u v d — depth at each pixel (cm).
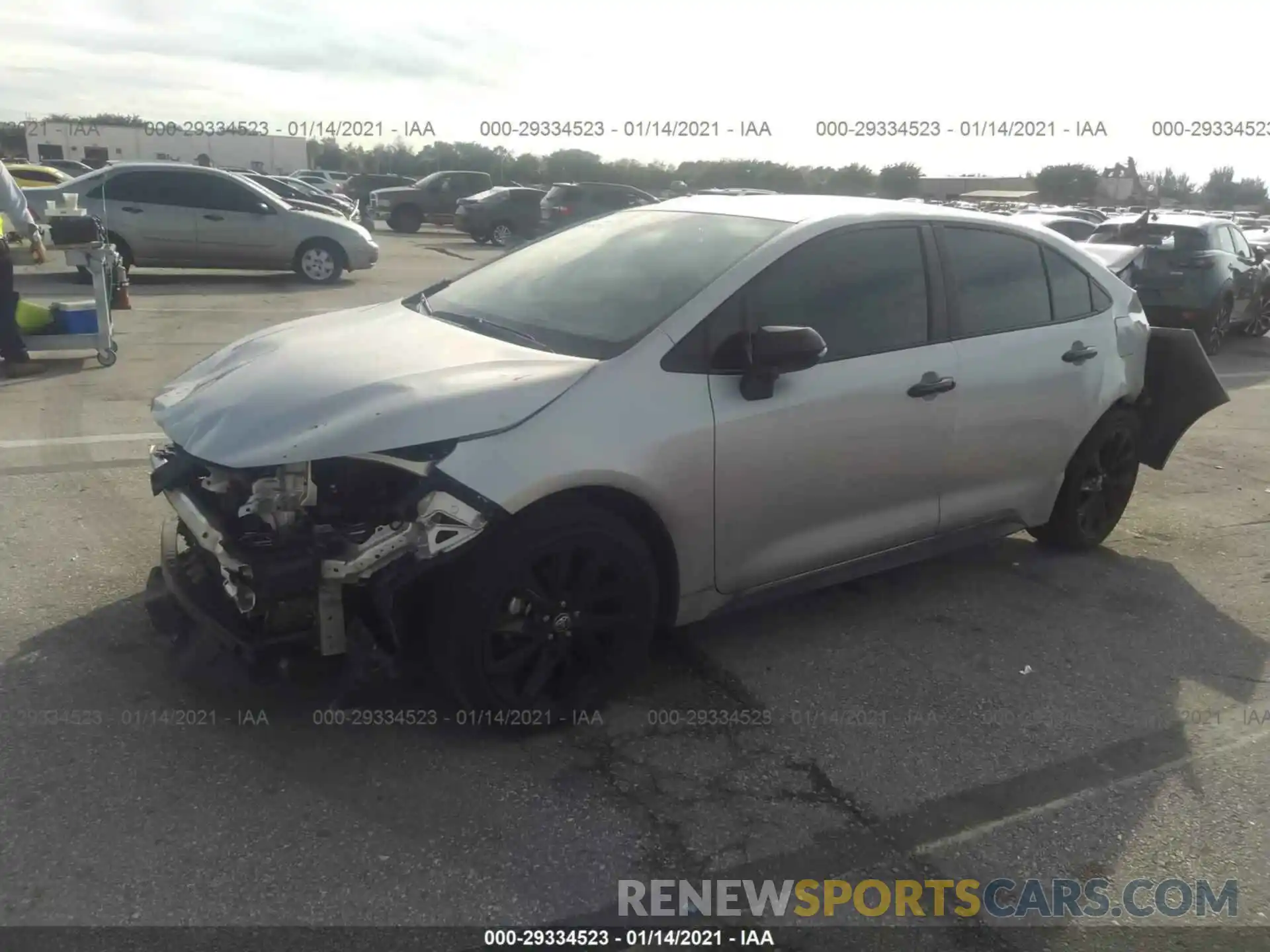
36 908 244
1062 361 456
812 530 378
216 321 1108
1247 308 1331
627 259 390
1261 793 320
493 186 3080
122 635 371
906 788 312
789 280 366
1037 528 518
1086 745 342
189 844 268
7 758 297
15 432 625
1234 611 460
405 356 336
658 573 346
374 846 271
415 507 287
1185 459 719
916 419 396
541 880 264
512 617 309
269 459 286
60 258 1101
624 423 316
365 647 292
